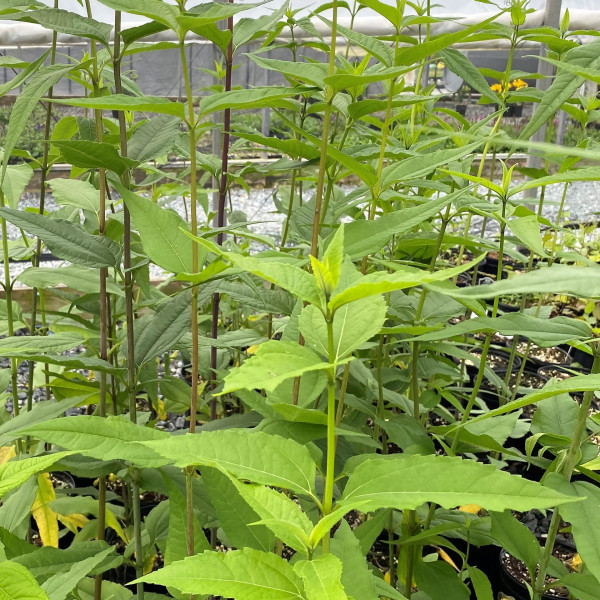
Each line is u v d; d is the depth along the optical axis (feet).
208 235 4.10
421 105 6.97
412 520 5.05
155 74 13.24
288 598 2.13
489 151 7.52
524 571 6.79
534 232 3.34
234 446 2.45
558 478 3.32
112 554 4.68
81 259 4.30
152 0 3.19
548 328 3.63
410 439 4.56
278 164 5.34
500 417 4.83
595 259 14.62
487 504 2.10
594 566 2.92
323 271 2.06
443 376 6.66
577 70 2.66
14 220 4.21
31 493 5.08
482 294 1.89
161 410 8.38
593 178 2.85
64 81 13.14
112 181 3.48
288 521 2.32
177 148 6.09
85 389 6.54
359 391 5.97
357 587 2.76
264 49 6.20
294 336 3.72
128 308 4.62
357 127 6.36
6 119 12.90
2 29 12.25
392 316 5.01
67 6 12.59
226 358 7.15
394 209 6.92
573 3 13.74
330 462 2.31
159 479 4.73
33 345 4.69
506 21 11.79
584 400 3.60
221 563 2.17
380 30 11.55
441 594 4.79
